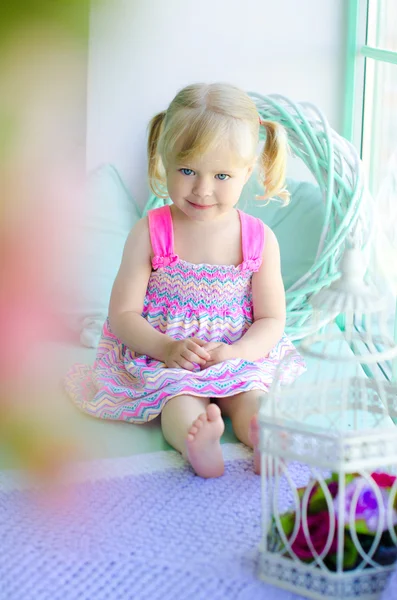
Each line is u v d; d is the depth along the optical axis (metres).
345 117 2.36
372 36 2.26
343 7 2.29
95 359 1.72
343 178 2.03
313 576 0.96
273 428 0.95
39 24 0.17
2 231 0.19
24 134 0.18
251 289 1.70
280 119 2.08
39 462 0.20
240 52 2.32
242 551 1.09
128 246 1.69
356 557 0.95
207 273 1.66
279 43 2.32
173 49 2.29
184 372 1.49
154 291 1.69
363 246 1.97
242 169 1.57
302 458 0.92
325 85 2.35
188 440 1.27
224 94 1.54
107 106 2.31
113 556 1.07
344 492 0.92
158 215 1.69
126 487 1.27
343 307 0.92
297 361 1.69
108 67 2.27
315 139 2.04
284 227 2.25
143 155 2.36
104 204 2.17
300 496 1.03
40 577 1.01
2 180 0.19
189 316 1.66
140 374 1.56
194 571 1.04
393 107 1.98
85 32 0.18
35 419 0.20
